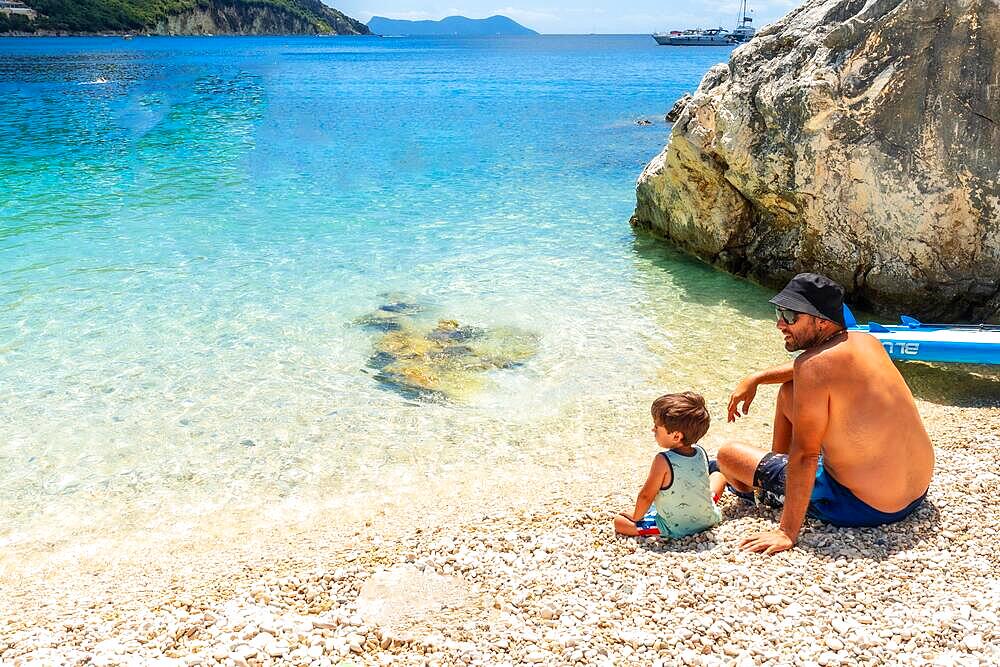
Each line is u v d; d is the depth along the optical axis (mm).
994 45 9430
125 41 164125
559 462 7020
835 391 4512
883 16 10078
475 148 24641
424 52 140500
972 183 9812
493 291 11484
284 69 74625
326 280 11898
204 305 10844
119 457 7180
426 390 8469
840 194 10844
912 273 10492
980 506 5164
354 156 23078
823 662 3715
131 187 18531
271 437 7527
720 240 12617
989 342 8289
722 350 9477
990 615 3959
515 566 4879
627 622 4148
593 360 9180
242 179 19594
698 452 5012
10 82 51500
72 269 12328
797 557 4645
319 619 4352
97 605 4863
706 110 12289
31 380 8609
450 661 3928
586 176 20109
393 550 5246
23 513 6348
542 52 140000
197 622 4379
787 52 11523
